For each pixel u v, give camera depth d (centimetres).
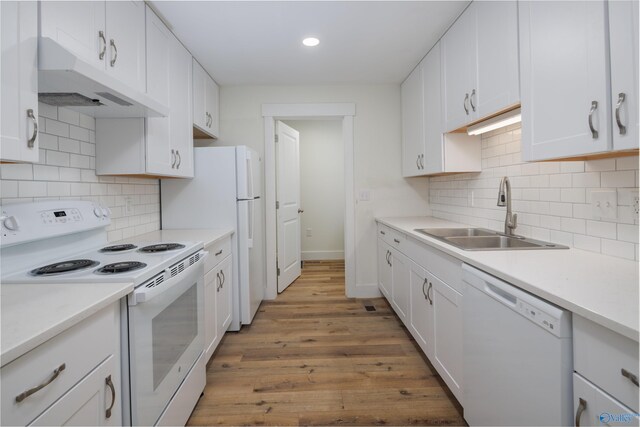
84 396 91
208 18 208
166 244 179
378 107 341
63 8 124
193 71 264
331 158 543
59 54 110
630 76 95
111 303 104
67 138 166
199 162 267
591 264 124
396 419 164
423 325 205
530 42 138
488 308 124
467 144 237
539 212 178
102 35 148
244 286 270
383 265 320
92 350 95
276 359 222
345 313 305
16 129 100
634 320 71
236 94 336
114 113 175
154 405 125
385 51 260
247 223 268
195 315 172
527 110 140
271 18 210
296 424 162
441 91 237
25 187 142
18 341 69
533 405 99
